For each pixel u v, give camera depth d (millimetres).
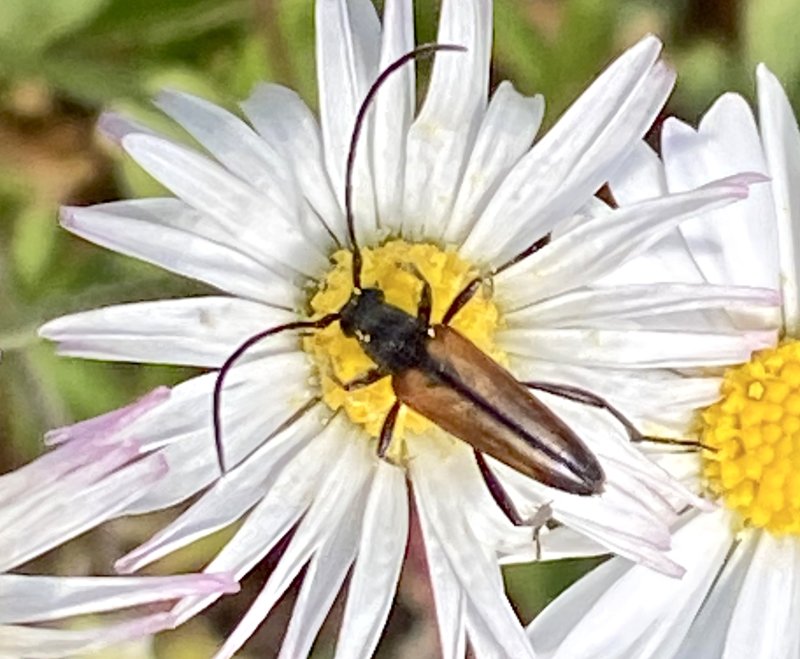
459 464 64
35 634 55
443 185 65
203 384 62
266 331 63
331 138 63
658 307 63
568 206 64
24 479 55
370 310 63
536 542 64
